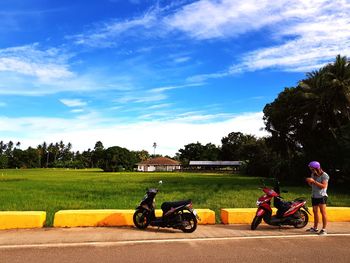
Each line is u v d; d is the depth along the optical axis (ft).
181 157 507.71
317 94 136.67
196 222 32.50
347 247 27.22
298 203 34.63
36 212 34.78
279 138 158.30
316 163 32.40
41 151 526.98
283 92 153.07
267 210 33.86
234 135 463.01
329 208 38.45
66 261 23.29
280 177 157.07
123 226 35.06
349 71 134.72
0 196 70.03
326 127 141.38
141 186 107.55
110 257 24.23
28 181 137.69
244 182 137.18
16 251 25.64
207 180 155.02
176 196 72.43
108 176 197.67
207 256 24.59
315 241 29.12
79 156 537.65
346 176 127.13
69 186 106.01
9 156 501.15
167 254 25.07
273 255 24.91
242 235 31.32
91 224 34.76
